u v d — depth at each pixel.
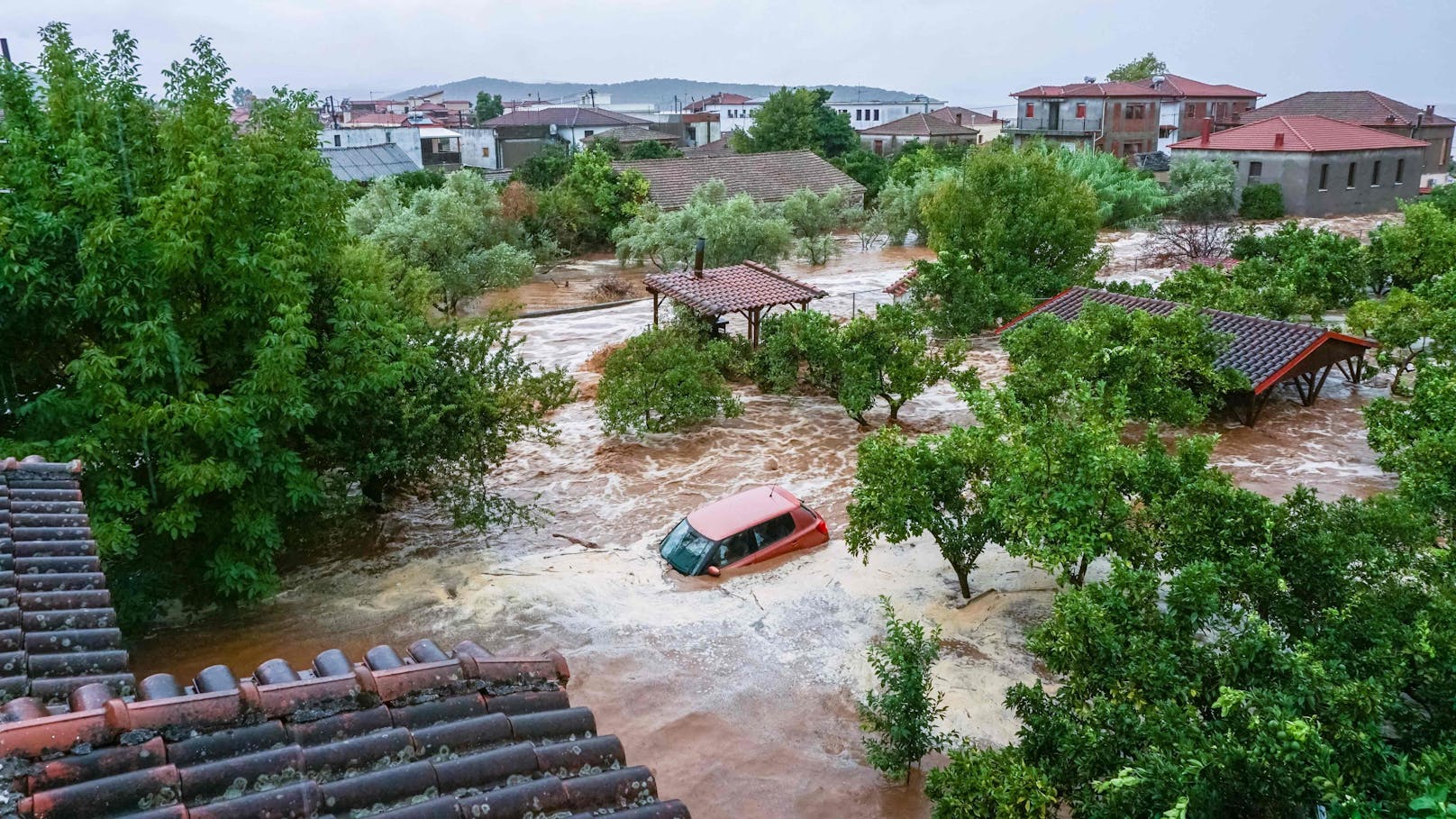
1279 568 8.95
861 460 14.28
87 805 3.76
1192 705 7.39
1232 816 6.48
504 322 19.62
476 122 126.69
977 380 22.50
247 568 14.05
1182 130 84.56
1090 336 20.25
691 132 117.25
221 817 3.88
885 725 10.63
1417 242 31.66
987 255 33.00
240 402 13.31
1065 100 78.50
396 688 4.83
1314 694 6.73
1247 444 21.72
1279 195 58.38
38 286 12.25
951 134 89.19
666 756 11.20
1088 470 11.45
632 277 48.91
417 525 18.62
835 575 15.58
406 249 39.94
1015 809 7.46
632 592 15.27
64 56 13.38
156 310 12.95
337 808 4.09
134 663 13.42
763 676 12.81
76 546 7.59
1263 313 27.58
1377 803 6.12
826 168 62.66
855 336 23.23
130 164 13.81
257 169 13.99
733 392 26.98
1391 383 25.81
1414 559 9.27
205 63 14.09
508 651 13.53
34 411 12.73
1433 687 7.25
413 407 16.11
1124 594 8.74
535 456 22.44
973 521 13.75
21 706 4.30
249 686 4.55
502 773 4.51
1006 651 13.04
